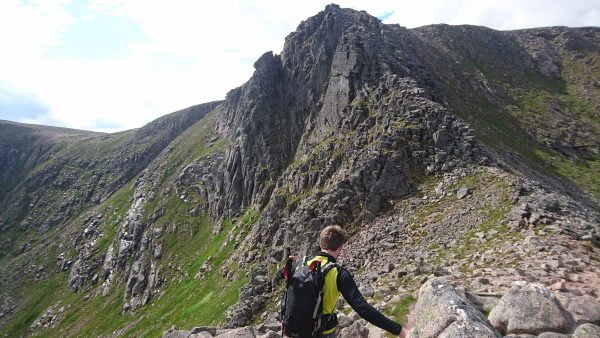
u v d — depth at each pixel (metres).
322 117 67.62
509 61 125.81
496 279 17.95
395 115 52.94
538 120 91.88
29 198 196.75
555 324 9.09
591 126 94.62
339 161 53.53
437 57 106.69
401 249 34.16
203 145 143.25
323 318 6.72
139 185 149.12
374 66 64.12
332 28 77.19
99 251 123.50
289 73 84.06
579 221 26.45
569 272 17.94
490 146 64.56
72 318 99.88
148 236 104.88
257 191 77.25
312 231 45.50
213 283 63.31
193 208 105.81
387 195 44.19
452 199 38.94
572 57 132.38
